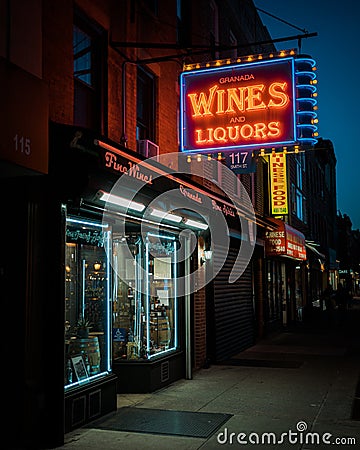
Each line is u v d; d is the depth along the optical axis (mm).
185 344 11172
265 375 11617
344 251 64062
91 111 9133
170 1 12172
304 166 31641
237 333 15406
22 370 6516
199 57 13766
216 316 13547
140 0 10461
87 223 8258
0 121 5457
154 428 7434
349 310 39156
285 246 18859
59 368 6785
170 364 10578
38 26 6941
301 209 29734
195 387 10258
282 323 23344
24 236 6664
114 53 9531
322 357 14492
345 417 8047
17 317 6582
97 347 8305
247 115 10492
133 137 10094
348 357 14508
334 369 12438
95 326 8508
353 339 19062
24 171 6035
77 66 8789
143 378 9648
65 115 7977
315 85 10375
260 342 18188
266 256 19312
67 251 8000
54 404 6715
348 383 10719
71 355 7855
